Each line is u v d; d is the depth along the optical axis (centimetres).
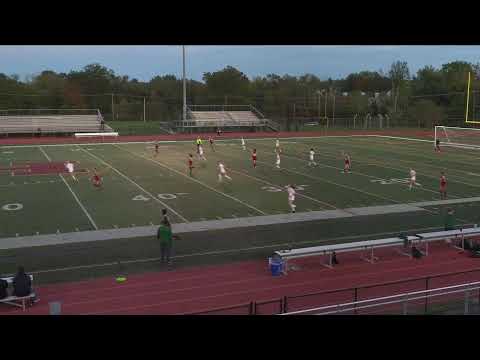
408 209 2194
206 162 3578
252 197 2402
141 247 1652
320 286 1342
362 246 1515
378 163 3544
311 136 5838
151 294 1275
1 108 7881
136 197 2391
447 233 1634
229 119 6919
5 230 1834
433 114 7412
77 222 1944
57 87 8638
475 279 1381
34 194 2466
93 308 1186
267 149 4441
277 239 1753
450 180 2891
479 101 7212
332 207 2217
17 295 1175
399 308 1146
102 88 9400
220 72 10000
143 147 4588
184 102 6269
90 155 3988
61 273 1418
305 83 10688
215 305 1210
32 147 4619
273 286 1339
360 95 9238
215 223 1944
